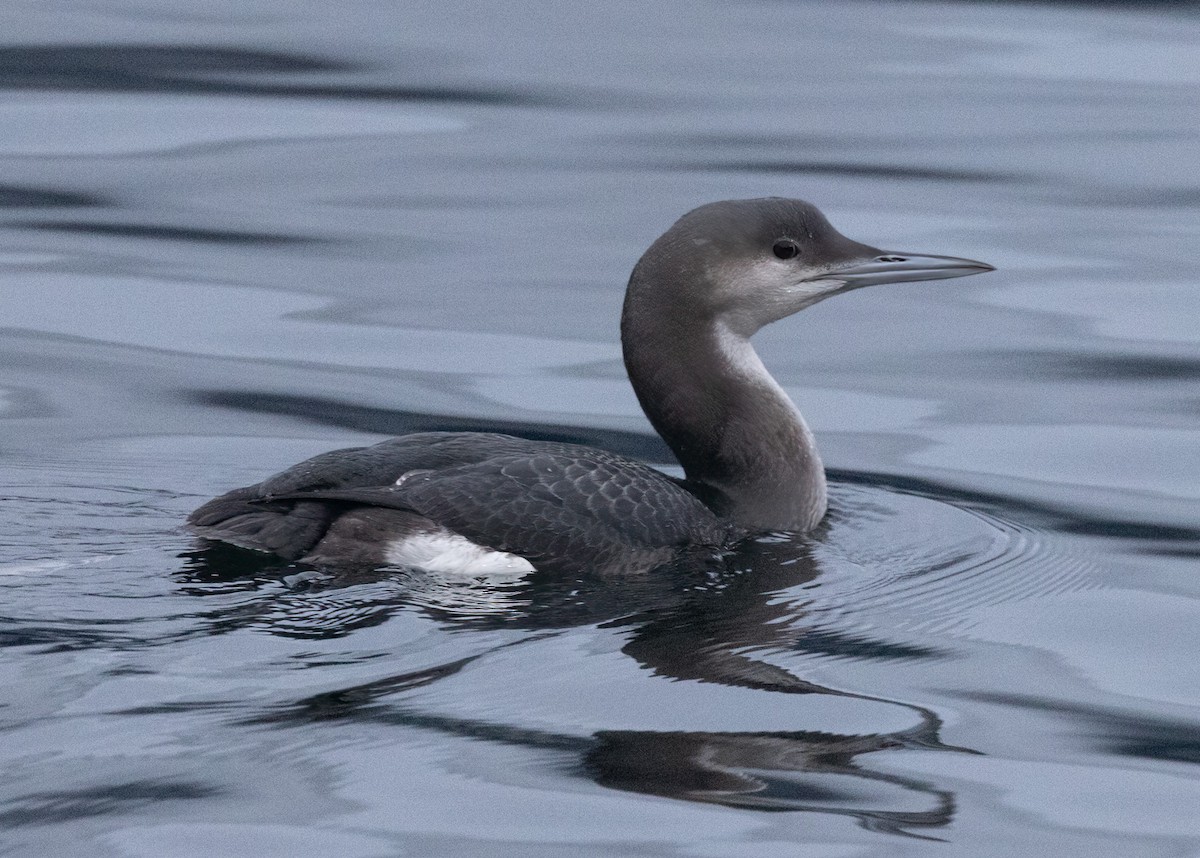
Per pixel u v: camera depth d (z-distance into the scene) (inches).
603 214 689.6
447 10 946.7
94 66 831.7
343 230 673.6
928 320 617.3
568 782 295.3
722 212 432.1
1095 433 518.9
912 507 459.5
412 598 358.3
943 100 826.8
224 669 324.5
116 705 309.4
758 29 938.7
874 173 735.1
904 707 332.8
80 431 498.6
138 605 348.8
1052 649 367.9
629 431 516.4
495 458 387.5
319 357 567.5
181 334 584.4
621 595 372.2
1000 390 554.6
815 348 595.8
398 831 279.1
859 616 376.2
